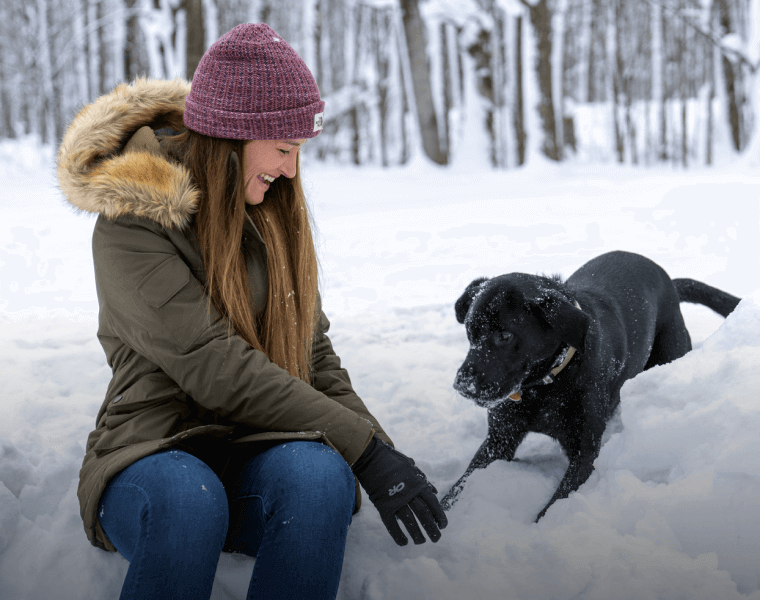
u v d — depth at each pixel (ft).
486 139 67.82
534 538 7.00
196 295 6.14
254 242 6.89
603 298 10.22
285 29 113.09
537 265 22.72
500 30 76.28
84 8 88.02
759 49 71.61
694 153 121.60
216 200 6.37
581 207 35.06
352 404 7.34
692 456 7.67
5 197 44.88
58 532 7.23
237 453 6.36
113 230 6.13
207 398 6.09
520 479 8.54
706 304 12.95
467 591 6.38
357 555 7.08
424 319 16.90
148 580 4.83
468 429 10.61
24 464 8.14
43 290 20.63
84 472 6.13
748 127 86.28
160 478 5.24
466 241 27.66
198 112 6.30
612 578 6.25
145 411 6.21
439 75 73.46
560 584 6.32
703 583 6.06
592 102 134.31
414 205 40.81
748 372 8.39
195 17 60.70
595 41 113.91
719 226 26.84
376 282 21.61
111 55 93.40
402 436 10.37
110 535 5.74
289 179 7.08
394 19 69.77
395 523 6.02
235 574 6.66
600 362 9.05
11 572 6.75
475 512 7.79
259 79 6.17
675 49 113.19
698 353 9.42
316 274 7.37
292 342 7.00
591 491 7.95
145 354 6.16
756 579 6.18
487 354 8.65
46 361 13.00
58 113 101.55
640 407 8.84
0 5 104.32
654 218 30.19
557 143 66.69
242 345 6.18
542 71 64.75
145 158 6.12
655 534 6.75
